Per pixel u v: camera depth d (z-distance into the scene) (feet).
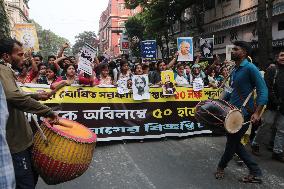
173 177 18.15
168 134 25.88
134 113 25.02
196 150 23.08
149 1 90.74
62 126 12.33
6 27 97.40
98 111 24.17
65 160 11.07
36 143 11.31
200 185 17.12
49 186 16.92
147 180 17.70
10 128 10.64
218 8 78.33
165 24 89.86
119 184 17.19
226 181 17.72
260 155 22.27
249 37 67.46
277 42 57.67
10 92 10.09
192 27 92.89
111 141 24.72
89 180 17.72
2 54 11.27
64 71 28.58
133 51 130.72
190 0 83.35
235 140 17.39
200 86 26.58
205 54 44.21
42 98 12.66
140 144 24.48
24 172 10.86
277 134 21.09
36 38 36.19
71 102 23.52
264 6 44.39
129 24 129.08
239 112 16.58
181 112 26.11
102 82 26.76
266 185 17.30
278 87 20.89
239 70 17.69
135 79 24.95
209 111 17.01
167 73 25.80
